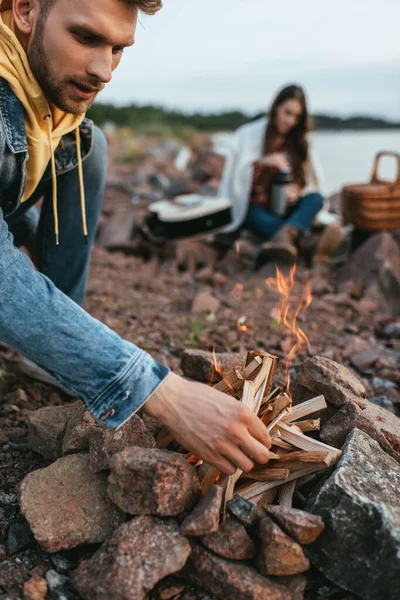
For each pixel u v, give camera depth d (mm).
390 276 4234
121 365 1446
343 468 1569
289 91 4895
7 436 2127
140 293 3859
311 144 5207
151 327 3178
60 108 1683
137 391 1464
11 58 1610
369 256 4363
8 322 1416
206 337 3074
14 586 1543
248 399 1665
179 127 20703
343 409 1844
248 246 4848
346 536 1473
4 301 1418
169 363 2629
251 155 5066
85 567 1468
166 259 4832
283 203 4840
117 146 12617
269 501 1645
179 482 1511
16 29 1629
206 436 1485
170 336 3055
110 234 5191
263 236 4965
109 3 1472
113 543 1470
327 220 5152
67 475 1696
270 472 1625
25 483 1687
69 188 2215
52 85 1613
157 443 1814
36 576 1549
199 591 1521
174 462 1510
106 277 4164
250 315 3490
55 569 1579
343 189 4734
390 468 1656
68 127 1845
